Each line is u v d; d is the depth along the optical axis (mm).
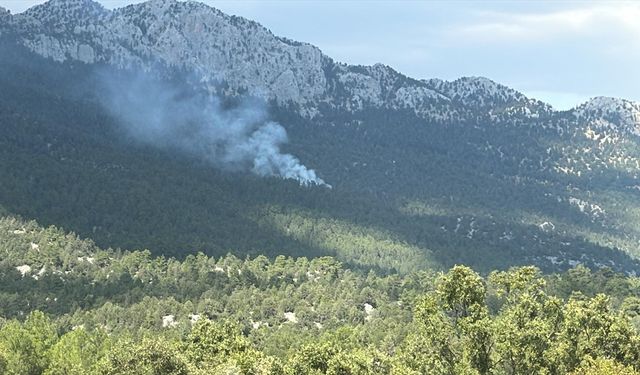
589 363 80938
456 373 82000
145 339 85312
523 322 86312
